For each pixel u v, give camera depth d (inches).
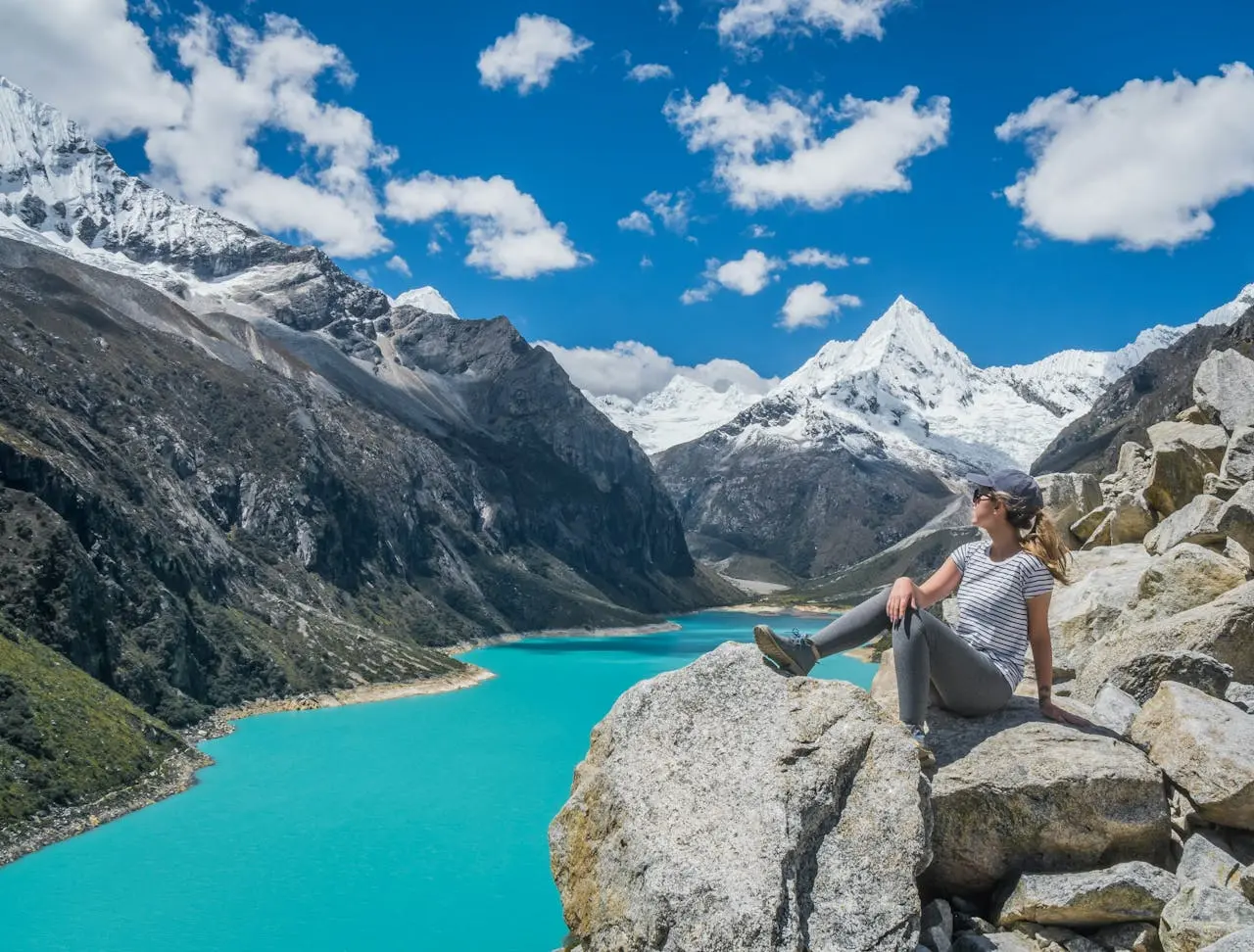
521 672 7204.7
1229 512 626.8
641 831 330.6
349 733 4724.4
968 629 390.3
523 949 2233.0
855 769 332.2
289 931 2310.5
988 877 357.1
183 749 3946.9
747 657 367.6
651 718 362.0
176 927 2326.5
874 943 297.6
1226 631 478.6
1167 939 304.7
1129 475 1039.0
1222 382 832.9
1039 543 391.5
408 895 2554.1
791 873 306.7
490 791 3597.4
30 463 5118.1
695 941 297.6
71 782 3166.8
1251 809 331.6
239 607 6328.7
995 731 375.2
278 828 3110.2
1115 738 368.8
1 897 2484.0
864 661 4958.2
